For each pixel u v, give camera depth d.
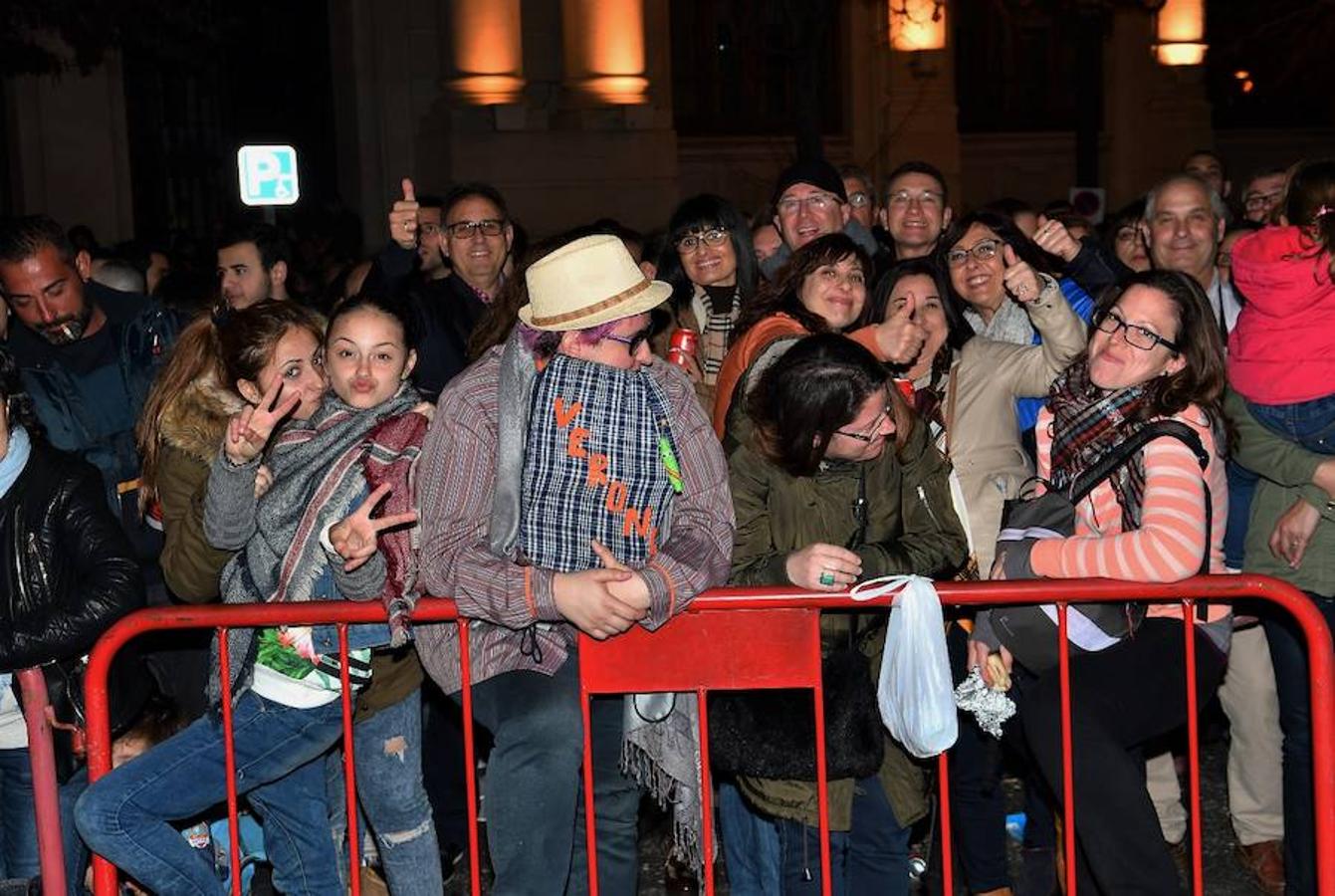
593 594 3.62
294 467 4.00
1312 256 4.39
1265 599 3.86
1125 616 3.91
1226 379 4.13
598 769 4.09
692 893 5.26
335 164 21.83
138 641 4.39
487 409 3.77
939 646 3.75
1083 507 4.01
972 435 4.84
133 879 4.05
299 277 10.73
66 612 4.04
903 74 21.38
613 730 4.07
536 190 19.08
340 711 4.05
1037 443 4.24
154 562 4.80
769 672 3.79
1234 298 5.98
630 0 19.20
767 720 3.94
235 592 4.05
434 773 5.34
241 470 3.83
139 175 21.17
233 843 3.92
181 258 12.20
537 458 3.73
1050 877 4.96
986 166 22.48
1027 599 3.78
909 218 6.48
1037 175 22.66
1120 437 3.93
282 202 11.56
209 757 3.98
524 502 3.73
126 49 18.50
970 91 22.52
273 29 22.44
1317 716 3.73
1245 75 21.89
